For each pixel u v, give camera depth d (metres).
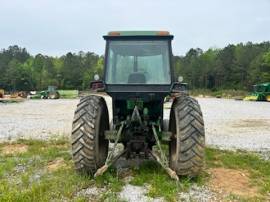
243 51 102.06
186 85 5.75
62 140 9.45
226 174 6.06
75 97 57.47
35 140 9.58
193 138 5.26
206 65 105.19
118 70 5.92
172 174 5.11
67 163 6.56
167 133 5.76
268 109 25.95
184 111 5.43
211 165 6.73
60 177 5.50
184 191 4.99
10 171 6.02
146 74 5.87
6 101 39.72
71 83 108.44
